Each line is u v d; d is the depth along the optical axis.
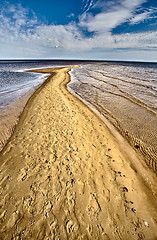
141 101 9.88
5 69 38.91
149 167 4.01
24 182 3.04
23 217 2.40
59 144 4.39
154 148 4.87
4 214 2.43
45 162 3.62
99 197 2.87
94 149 4.41
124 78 20.45
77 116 6.86
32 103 8.89
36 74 27.22
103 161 3.92
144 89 13.38
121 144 5.05
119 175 3.52
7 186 2.94
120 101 10.02
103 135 5.43
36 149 4.14
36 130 5.25
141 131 5.98
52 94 10.66
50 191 2.87
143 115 7.61
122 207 2.76
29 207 2.55
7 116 7.27
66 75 24.39
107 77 21.86
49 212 2.50
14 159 3.78
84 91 13.09
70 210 2.56
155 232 2.45
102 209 2.65
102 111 8.19
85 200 2.77
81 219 2.45
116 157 4.21
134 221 2.56
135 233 2.38
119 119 7.13
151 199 3.05
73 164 3.62
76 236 2.22
